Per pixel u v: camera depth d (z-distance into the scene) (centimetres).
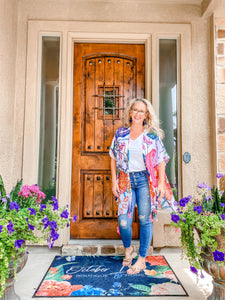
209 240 145
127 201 215
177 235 260
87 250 251
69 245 254
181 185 266
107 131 281
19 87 265
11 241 138
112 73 283
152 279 199
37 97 268
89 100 281
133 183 217
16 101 264
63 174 260
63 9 273
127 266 223
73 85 281
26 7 271
